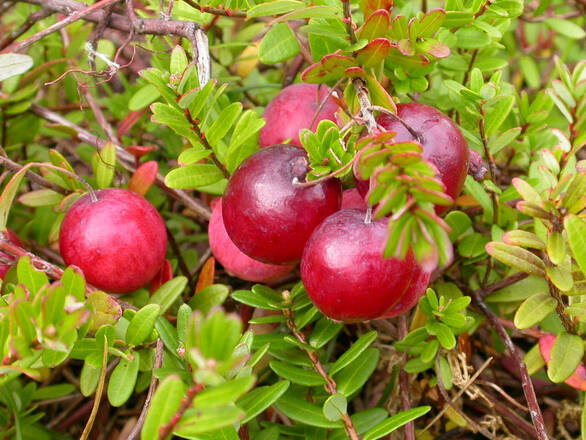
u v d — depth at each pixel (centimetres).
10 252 13
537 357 14
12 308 10
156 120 13
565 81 14
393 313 13
